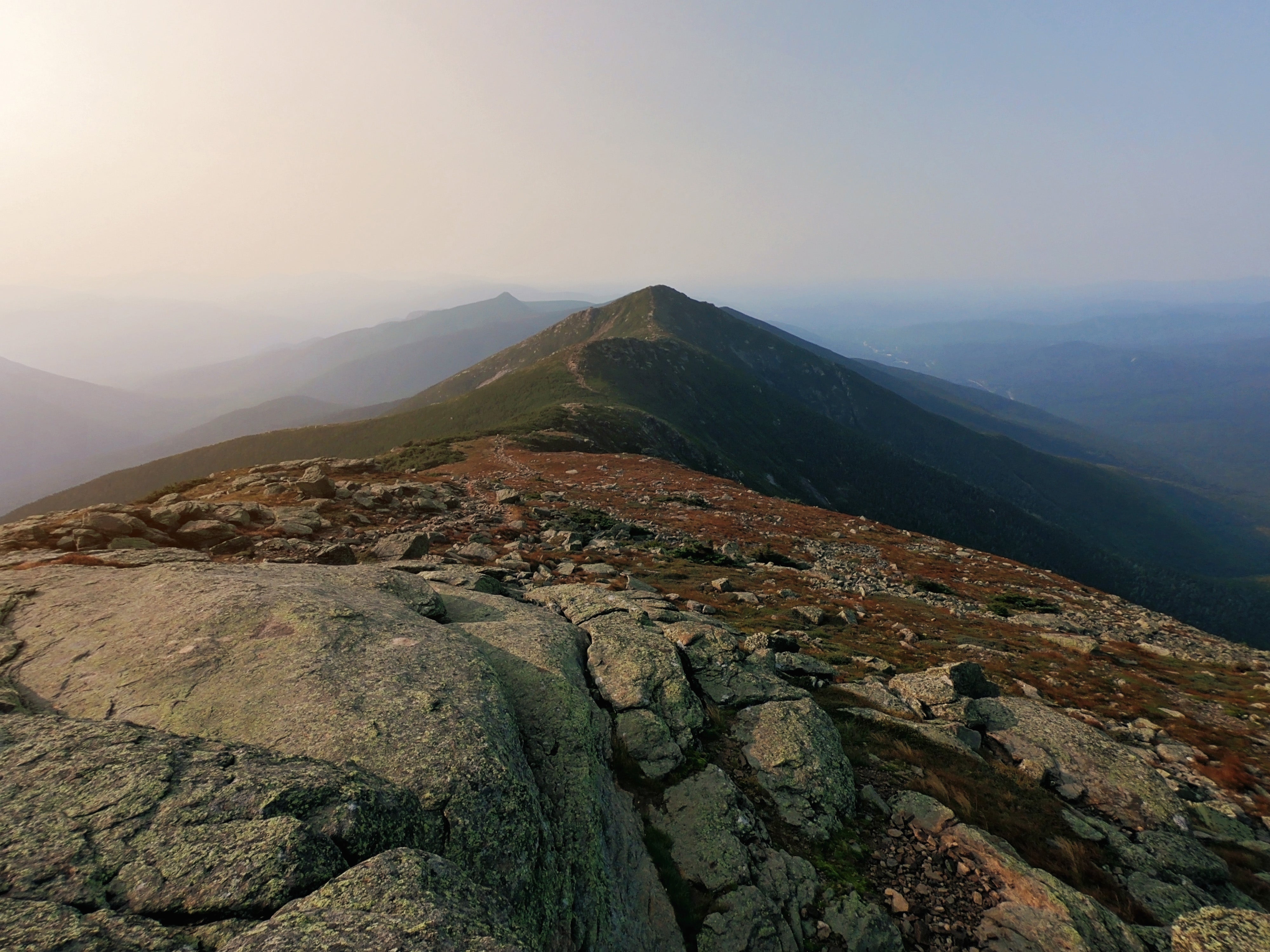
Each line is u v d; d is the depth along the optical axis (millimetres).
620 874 7680
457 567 18094
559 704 9320
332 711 7230
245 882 4719
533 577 23219
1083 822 11461
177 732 6902
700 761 10352
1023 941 8156
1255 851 11664
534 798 7012
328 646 8656
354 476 46812
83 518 23141
